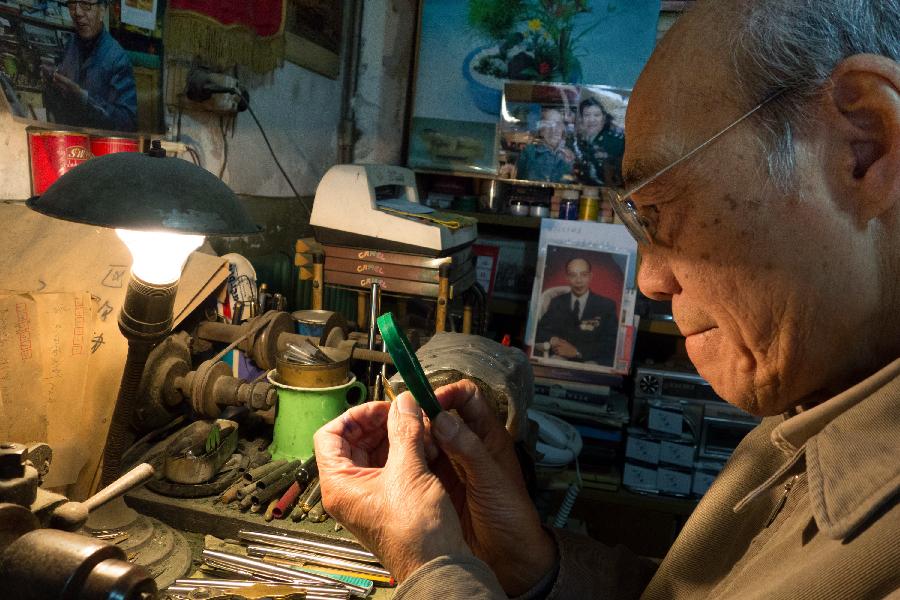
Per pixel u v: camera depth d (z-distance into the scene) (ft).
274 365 4.82
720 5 1.57
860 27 1.42
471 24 9.30
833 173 1.47
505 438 2.88
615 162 9.07
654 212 1.75
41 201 2.98
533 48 9.20
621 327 8.48
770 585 1.54
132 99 5.08
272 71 7.22
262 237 7.36
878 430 1.44
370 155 9.46
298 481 3.89
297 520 3.68
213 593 3.02
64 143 4.23
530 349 8.57
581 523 7.79
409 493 1.93
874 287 1.53
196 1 5.74
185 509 3.72
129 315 3.11
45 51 4.27
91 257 4.09
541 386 8.57
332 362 4.40
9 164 4.17
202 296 4.57
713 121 1.55
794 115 1.46
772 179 1.50
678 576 2.31
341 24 8.79
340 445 2.39
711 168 1.56
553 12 9.09
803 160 1.47
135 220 2.81
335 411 4.39
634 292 8.52
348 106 9.34
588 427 8.52
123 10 4.90
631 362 9.02
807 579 1.42
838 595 1.36
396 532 1.88
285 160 7.79
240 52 6.52
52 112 4.38
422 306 8.07
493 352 4.55
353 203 6.13
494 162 9.45
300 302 7.64
